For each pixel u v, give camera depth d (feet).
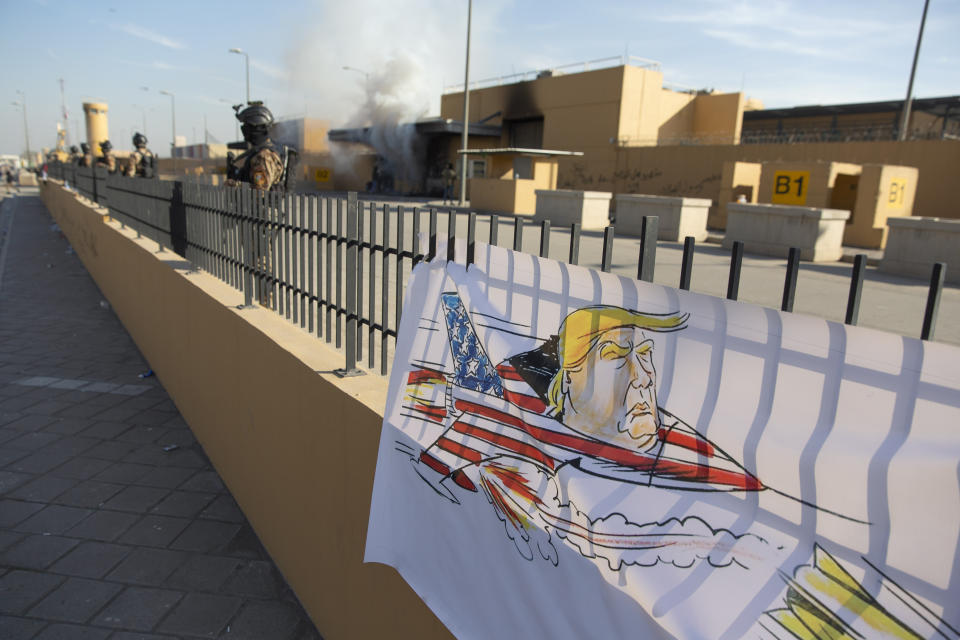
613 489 4.72
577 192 58.18
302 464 9.93
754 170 68.59
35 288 36.55
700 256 40.06
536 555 5.32
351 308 9.02
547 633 5.19
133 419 18.04
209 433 15.51
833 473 3.50
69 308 31.83
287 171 18.30
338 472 8.68
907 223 35.01
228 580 11.30
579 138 103.24
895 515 3.25
